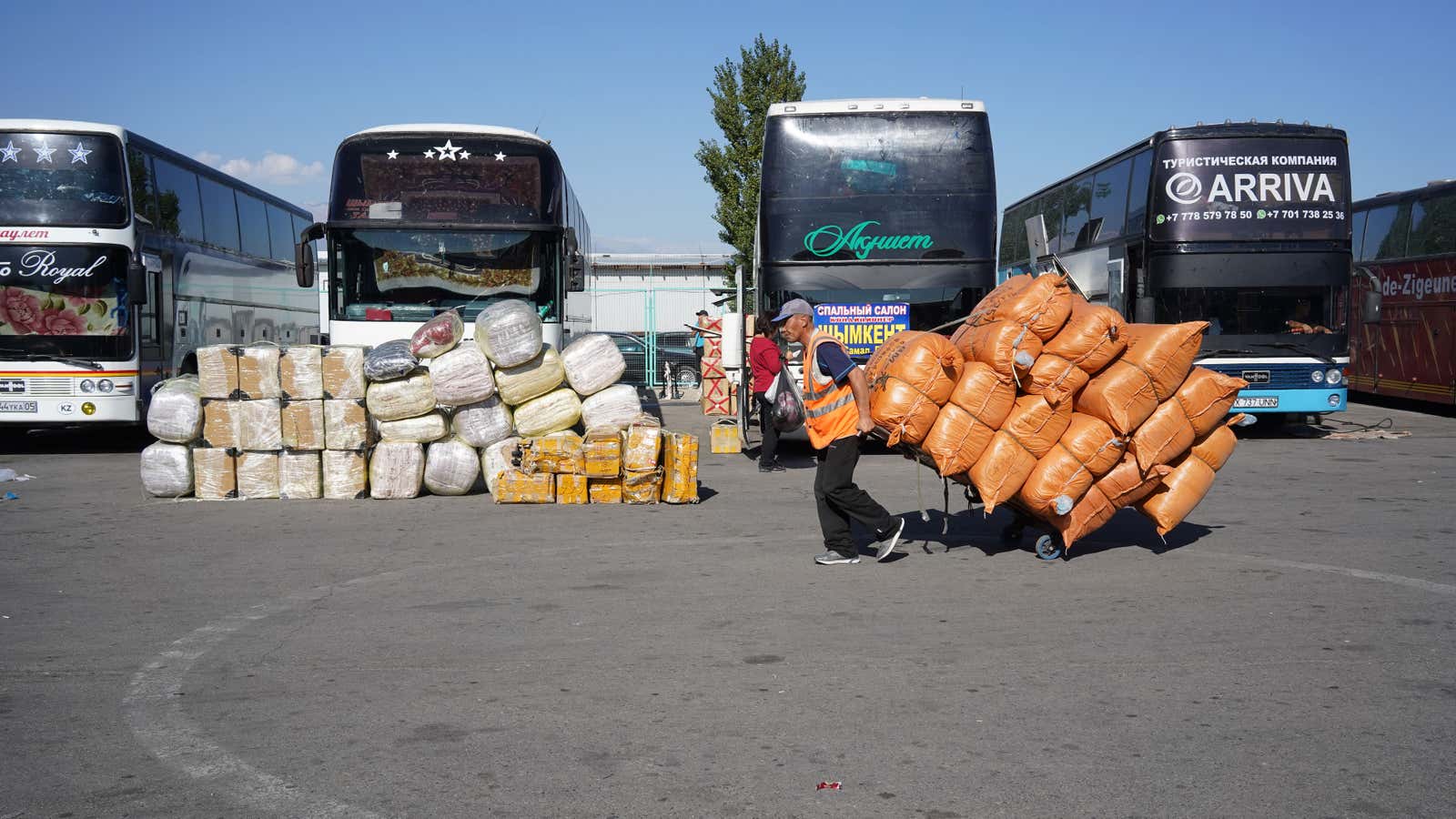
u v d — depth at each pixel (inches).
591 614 264.7
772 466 538.0
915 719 191.9
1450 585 282.2
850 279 564.7
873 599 277.0
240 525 391.5
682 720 193.0
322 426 446.0
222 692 211.2
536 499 430.0
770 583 295.0
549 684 213.2
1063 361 310.0
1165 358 307.7
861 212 565.9
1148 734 183.3
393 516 408.2
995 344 310.8
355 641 244.5
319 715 197.6
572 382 455.2
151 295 645.9
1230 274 647.8
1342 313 650.2
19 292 605.9
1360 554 321.4
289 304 970.7
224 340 783.7
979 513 402.6
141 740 186.5
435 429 448.8
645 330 1269.7
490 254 560.4
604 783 167.0
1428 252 837.2
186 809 159.8
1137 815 153.8
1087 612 261.7
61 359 607.5
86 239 609.3
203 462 445.4
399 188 558.3
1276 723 187.9
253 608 274.1
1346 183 652.7
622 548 345.4
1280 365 646.5
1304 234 649.6
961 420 312.3
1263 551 327.0
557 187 575.2
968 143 570.6
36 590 294.8
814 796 161.2
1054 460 312.7
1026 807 156.6
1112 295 727.7
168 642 245.3
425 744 183.2
